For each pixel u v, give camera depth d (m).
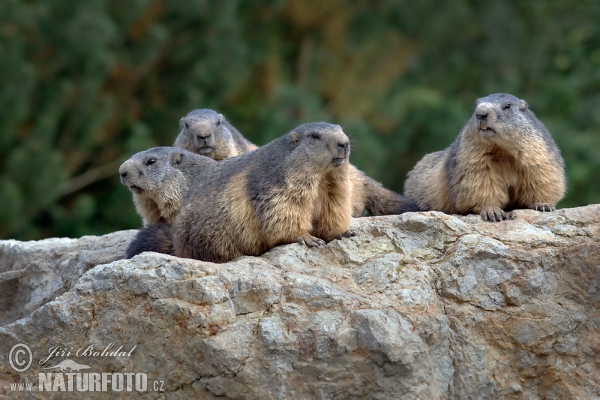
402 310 24.09
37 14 54.88
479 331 25.08
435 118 65.00
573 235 25.59
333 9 70.19
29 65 54.34
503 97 28.25
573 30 74.88
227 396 23.30
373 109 67.06
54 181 53.88
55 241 34.50
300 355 23.39
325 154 25.45
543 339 24.95
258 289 23.95
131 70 59.06
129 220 58.44
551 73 74.06
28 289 32.06
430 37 72.06
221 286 23.91
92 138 57.12
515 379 25.03
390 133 65.88
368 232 26.22
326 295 23.92
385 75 71.19
